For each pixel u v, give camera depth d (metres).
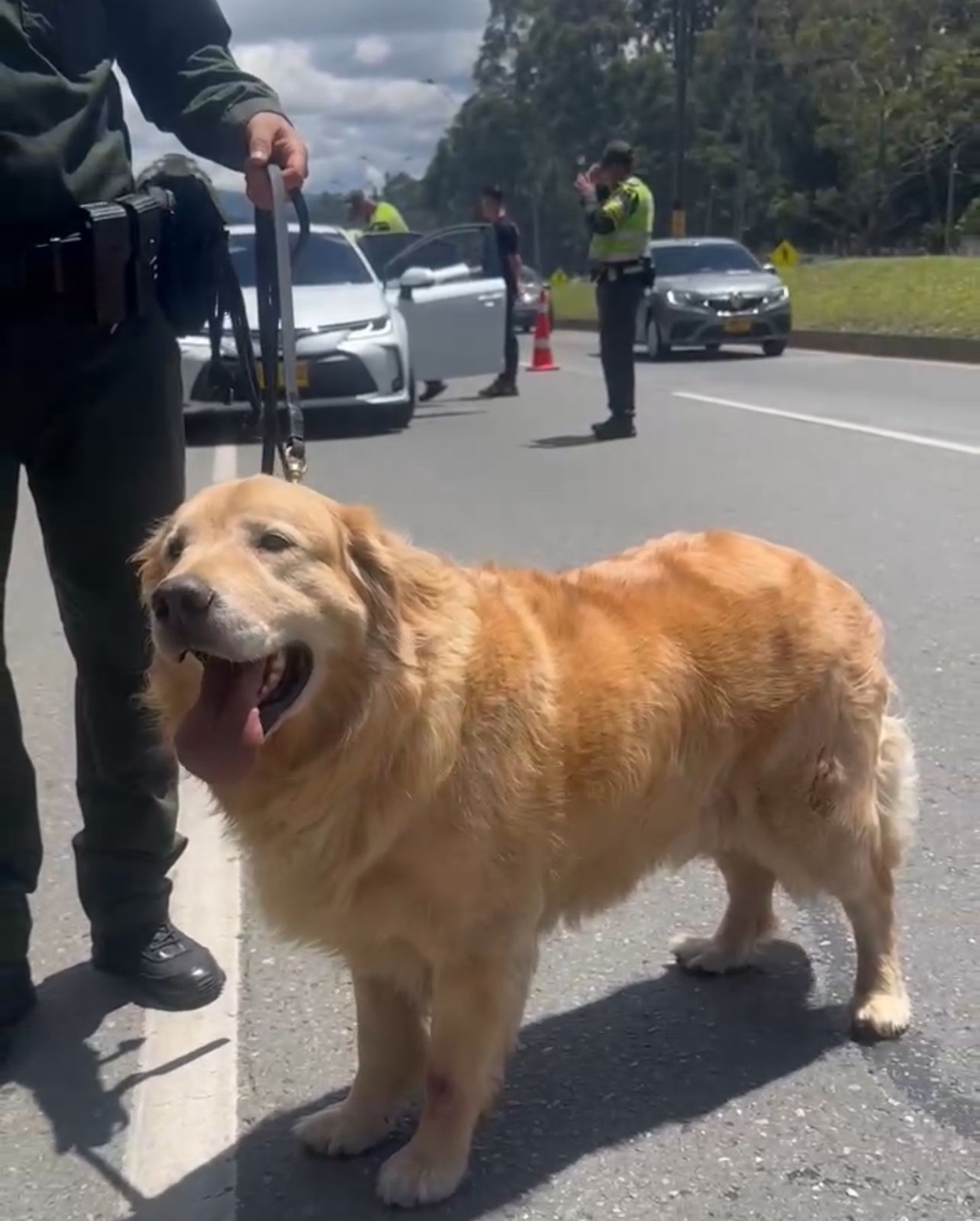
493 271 11.20
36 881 2.49
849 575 4.94
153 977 2.52
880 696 2.43
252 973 2.61
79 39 2.22
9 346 2.20
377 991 2.11
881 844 2.44
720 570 2.38
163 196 2.33
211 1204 2.01
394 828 1.92
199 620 1.79
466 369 10.91
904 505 5.98
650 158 49.69
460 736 1.95
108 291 2.18
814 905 2.61
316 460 8.11
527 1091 2.24
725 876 2.60
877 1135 2.09
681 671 2.22
